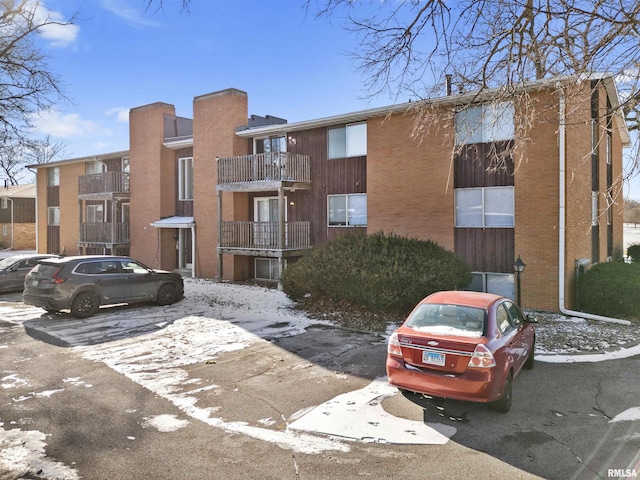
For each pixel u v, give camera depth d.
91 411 5.91
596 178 15.75
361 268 11.34
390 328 10.54
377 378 7.24
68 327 10.70
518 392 6.68
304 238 17.89
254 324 11.04
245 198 19.83
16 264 16.69
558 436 5.24
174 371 7.55
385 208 15.91
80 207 25.19
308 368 7.73
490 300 6.70
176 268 22.52
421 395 6.49
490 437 5.21
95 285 12.01
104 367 7.74
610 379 7.27
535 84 8.94
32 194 42.47
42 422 5.56
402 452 4.86
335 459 4.71
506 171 12.84
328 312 12.08
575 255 13.48
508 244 13.66
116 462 4.62
